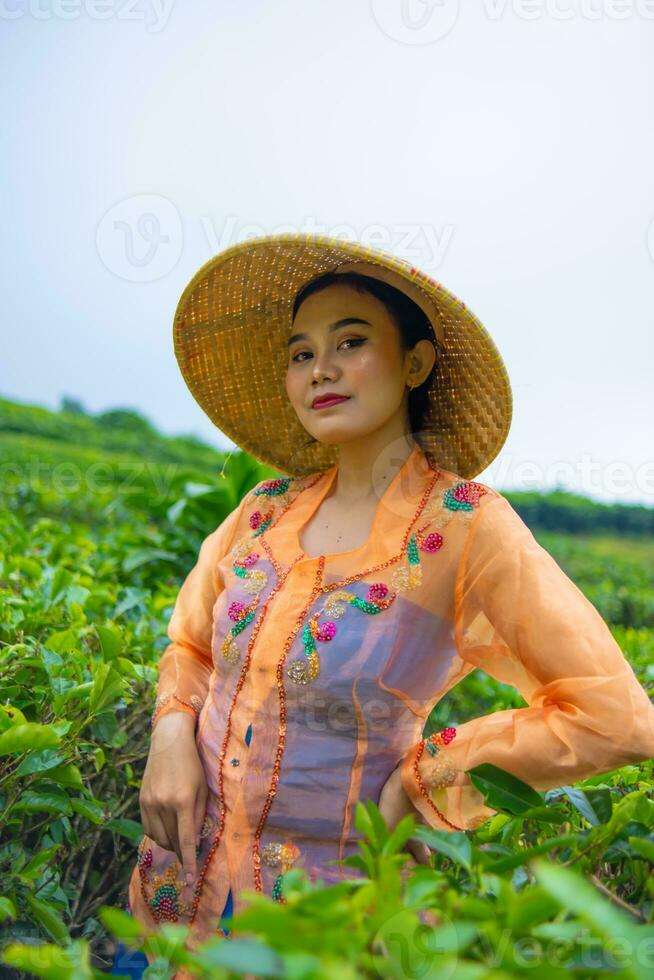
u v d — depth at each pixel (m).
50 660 2.09
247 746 1.80
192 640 2.09
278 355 2.31
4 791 2.02
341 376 1.91
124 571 3.65
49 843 2.08
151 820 1.87
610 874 1.66
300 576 1.85
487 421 2.11
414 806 1.72
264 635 1.82
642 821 1.50
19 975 1.99
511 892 1.11
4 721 1.91
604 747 1.60
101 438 11.27
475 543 1.79
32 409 12.09
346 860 1.31
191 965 1.06
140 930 1.05
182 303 2.16
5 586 2.88
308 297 1.96
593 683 1.63
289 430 2.35
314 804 1.74
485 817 1.73
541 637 1.69
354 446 2.00
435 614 1.79
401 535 1.84
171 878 1.87
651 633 4.46
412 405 2.16
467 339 2.00
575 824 1.83
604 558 8.30
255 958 0.94
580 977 1.05
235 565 1.98
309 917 1.02
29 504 5.88
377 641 1.74
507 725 1.68
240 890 1.75
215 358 2.29
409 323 1.97
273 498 2.13
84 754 2.26
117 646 2.18
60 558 3.53
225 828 1.80
